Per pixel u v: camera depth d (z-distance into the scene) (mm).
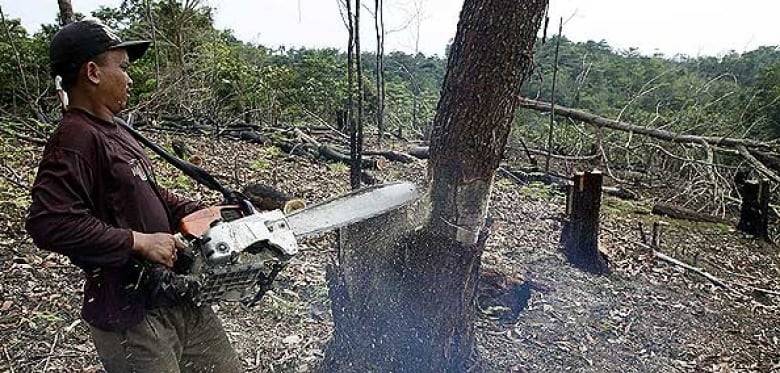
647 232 7266
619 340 4098
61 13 4828
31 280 3797
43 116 8602
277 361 3168
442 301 2570
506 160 11266
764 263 6645
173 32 13578
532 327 4016
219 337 2127
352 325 2693
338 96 16516
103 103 1765
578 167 11648
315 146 9523
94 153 1708
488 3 2324
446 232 2529
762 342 4395
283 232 1854
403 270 2564
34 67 11219
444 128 2479
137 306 1836
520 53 2350
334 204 2080
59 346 3150
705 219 8359
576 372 3545
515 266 5199
